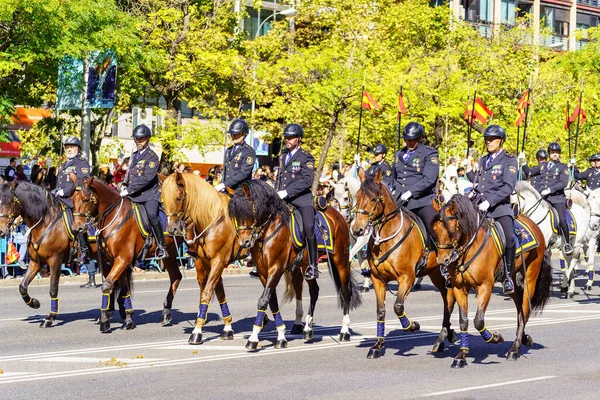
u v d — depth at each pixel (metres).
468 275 11.98
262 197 12.73
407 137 13.44
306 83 38.56
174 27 33.03
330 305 18.56
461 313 12.09
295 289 14.64
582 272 27.34
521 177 20.58
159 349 13.05
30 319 16.20
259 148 42.50
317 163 40.16
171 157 32.88
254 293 20.53
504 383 10.85
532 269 13.23
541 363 12.27
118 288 15.72
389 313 17.34
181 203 13.17
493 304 19.22
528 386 10.70
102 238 14.95
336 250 13.97
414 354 12.91
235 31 37.25
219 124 36.72
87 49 25.00
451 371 11.62
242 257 13.91
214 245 13.50
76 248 15.55
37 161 30.36
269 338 14.21
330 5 42.84
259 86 37.88
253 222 12.66
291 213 13.41
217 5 34.78
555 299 20.41
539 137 41.44
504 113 41.91
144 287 21.77
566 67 49.62
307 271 13.47
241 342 13.76
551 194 20.09
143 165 15.42
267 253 13.04
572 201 21.06
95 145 32.25
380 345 12.60
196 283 22.92
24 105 30.77
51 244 15.28
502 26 48.34
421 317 16.77
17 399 9.73
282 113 38.66
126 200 15.20
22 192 15.16
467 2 63.44
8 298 19.22
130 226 15.00
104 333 14.60
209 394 10.02
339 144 39.75
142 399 9.77
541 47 48.12
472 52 43.59
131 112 43.12
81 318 16.36
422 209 13.28
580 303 19.61
